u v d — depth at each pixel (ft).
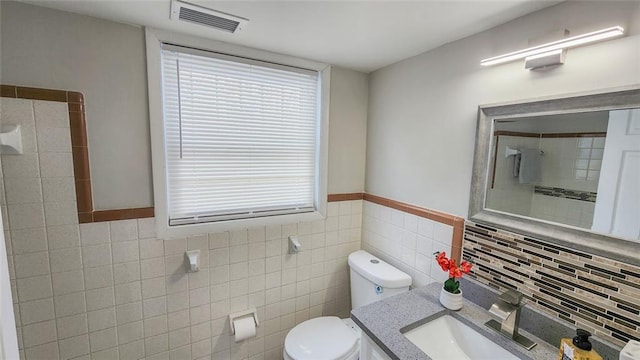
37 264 4.14
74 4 3.83
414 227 5.66
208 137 5.36
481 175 4.37
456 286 4.32
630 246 2.92
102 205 4.49
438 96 5.09
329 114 6.42
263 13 4.01
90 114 4.28
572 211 3.37
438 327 4.17
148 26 4.50
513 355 3.48
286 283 6.29
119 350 4.81
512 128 3.95
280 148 6.12
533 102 3.66
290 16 4.09
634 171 2.88
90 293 4.51
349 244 7.08
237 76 5.48
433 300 4.52
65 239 4.27
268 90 5.83
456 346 4.13
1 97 3.74
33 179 4.01
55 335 4.34
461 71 4.67
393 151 6.20
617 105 2.96
